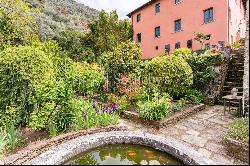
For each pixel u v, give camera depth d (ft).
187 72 29.66
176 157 14.94
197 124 23.73
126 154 15.80
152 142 16.47
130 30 101.30
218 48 44.06
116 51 34.53
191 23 74.74
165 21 84.28
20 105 20.93
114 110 25.62
